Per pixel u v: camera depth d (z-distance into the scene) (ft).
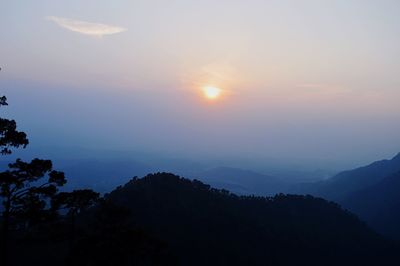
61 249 144.97
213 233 233.55
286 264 248.11
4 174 84.89
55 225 108.47
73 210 107.86
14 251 133.80
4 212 88.43
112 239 106.63
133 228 113.09
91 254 103.35
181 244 204.85
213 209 263.90
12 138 86.58
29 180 90.94
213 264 203.82
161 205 239.71
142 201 235.20
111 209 109.91
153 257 116.57
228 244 227.40
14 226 93.97
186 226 224.74
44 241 110.22
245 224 265.95
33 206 90.53
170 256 128.47
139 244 110.32
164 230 213.87
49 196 94.58
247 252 232.12
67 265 105.29
